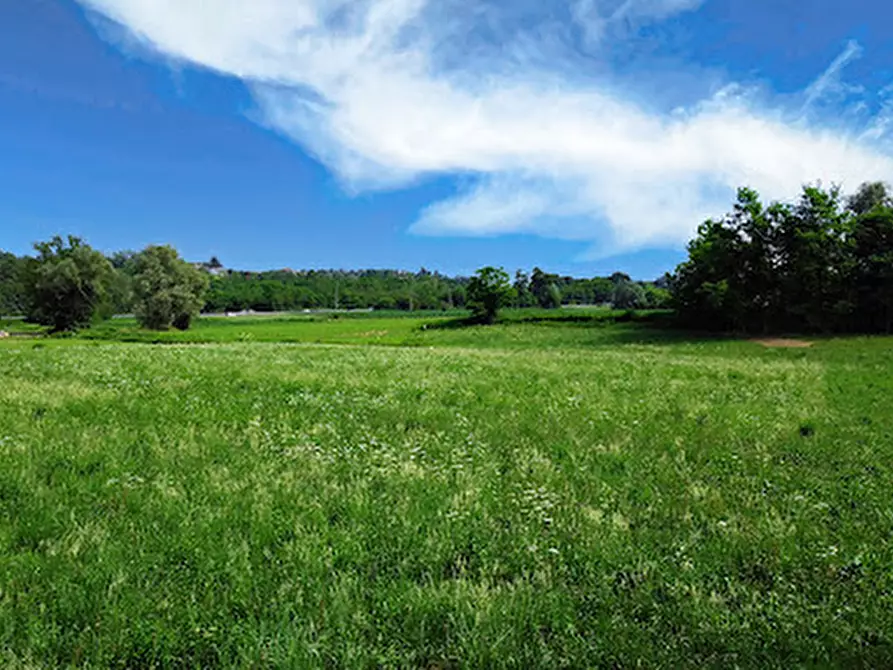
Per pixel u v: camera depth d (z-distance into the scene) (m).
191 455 9.77
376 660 4.49
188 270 108.31
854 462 10.49
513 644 4.60
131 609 4.93
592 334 73.81
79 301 101.88
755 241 68.88
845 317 65.56
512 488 8.55
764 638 4.84
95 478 8.38
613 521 7.18
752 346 51.69
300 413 14.07
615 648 4.61
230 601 5.16
